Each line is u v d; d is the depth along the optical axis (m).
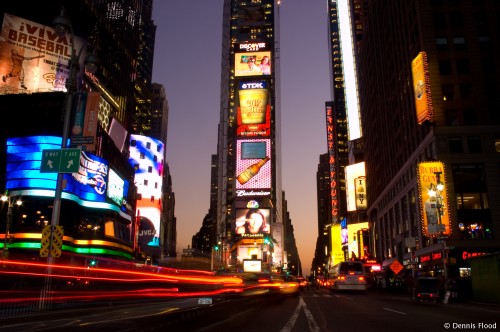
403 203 80.25
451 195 58.94
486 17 66.38
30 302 26.56
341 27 198.62
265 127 176.12
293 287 35.38
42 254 19.14
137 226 116.12
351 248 137.62
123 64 132.62
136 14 146.00
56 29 21.52
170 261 63.78
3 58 80.31
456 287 34.47
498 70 64.31
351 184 139.88
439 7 67.31
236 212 168.50
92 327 7.14
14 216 67.06
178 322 9.58
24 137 70.00
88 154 79.75
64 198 70.56
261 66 186.75
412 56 72.00
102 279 42.34
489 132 60.84
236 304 16.45
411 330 14.12
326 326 15.24
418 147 68.12
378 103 101.31
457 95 63.62
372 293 52.47
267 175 171.25
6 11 84.12
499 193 58.62
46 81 83.75
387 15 91.00
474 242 57.34
